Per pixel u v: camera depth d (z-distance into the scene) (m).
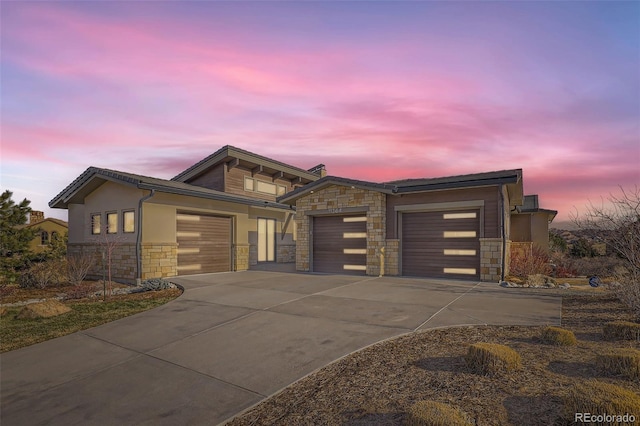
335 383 4.59
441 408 3.30
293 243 23.73
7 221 14.69
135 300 9.98
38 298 11.24
